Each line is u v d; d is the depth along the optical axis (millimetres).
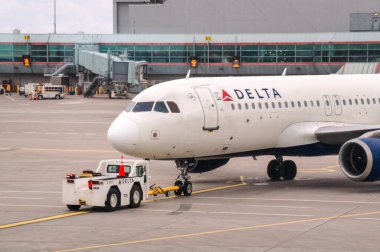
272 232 71250
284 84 109625
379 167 94438
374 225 74750
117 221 77938
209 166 105812
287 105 107188
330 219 78312
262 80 108500
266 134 104812
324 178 114938
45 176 118312
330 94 112875
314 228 73188
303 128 108125
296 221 77250
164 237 69250
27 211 85000
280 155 109062
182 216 80938
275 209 85312
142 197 88562
